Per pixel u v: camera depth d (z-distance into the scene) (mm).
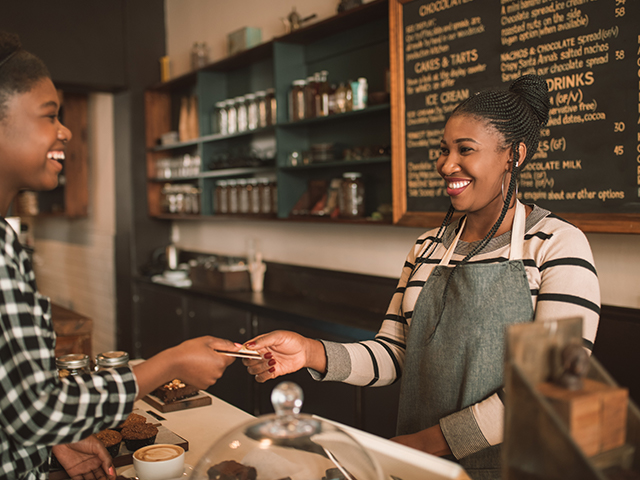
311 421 782
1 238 742
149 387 848
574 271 1091
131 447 1163
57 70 4387
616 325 1891
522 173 2051
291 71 3279
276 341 1182
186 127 4293
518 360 573
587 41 1840
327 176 3207
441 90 2354
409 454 814
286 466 710
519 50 2047
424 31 2406
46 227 6676
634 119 1734
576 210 1896
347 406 2500
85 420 739
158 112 4766
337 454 730
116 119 4828
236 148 3967
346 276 3088
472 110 1175
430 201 2418
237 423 1328
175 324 4027
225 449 745
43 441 724
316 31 3041
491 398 1082
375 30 2854
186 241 4746
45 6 4320
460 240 1306
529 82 1242
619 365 1887
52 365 746
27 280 794
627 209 1765
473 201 1202
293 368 1223
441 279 1236
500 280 1140
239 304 3279
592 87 1834
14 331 704
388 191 2838
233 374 3229
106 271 5109
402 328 1401
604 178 1817
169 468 1001
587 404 554
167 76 4621
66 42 4418
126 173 4723
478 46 2191
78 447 1056
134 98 4688
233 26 4039
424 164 2439
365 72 2949
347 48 3027
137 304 4672
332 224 3229
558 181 1942
